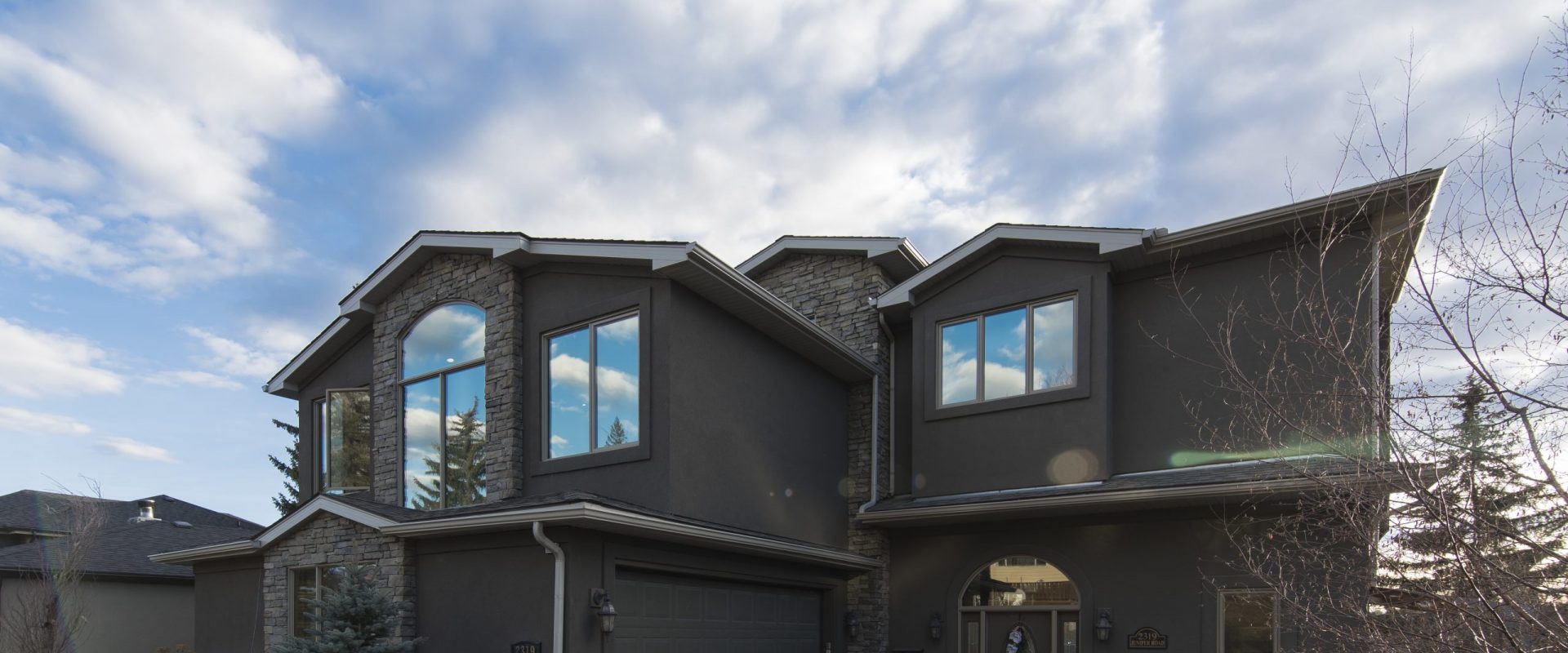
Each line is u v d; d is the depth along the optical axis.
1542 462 5.17
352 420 14.15
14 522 17.34
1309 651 8.30
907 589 12.76
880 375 13.91
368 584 9.56
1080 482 11.44
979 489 12.27
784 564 11.55
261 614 11.69
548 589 8.83
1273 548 9.38
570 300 11.44
